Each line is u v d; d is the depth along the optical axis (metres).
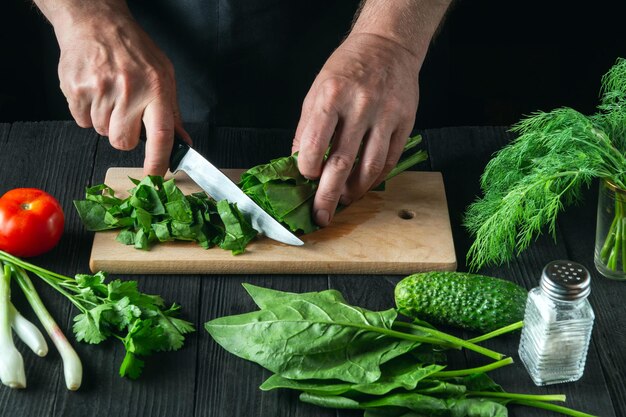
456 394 1.34
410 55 1.55
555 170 1.45
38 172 1.61
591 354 1.41
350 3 1.76
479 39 2.37
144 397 1.36
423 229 1.54
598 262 1.50
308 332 1.37
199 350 1.40
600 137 1.46
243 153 1.66
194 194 1.56
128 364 1.37
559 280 1.32
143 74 1.55
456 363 1.40
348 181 1.54
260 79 1.81
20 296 1.45
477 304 1.40
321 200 1.50
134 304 1.42
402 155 1.66
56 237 1.49
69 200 1.58
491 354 1.38
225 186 1.53
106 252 1.49
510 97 2.33
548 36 2.36
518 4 2.32
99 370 1.38
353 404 1.33
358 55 1.52
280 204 1.49
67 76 1.56
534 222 1.46
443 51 1.84
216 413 1.35
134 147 1.64
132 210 1.51
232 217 1.49
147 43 1.58
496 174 1.54
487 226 1.48
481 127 1.71
